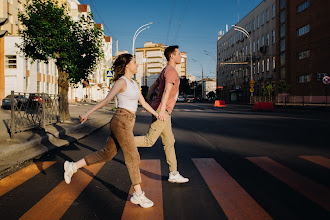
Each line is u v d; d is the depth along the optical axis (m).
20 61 28.30
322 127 10.34
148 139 3.54
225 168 4.55
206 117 15.74
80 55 10.99
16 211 2.88
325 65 30.64
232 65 63.16
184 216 2.74
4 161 4.96
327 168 4.49
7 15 28.83
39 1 10.16
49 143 6.89
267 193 3.35
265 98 38.22
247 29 52.72
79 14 49.16
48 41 9.89
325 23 30.52
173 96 3.59
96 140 7.76
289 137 7.95
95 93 64.75
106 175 4.16
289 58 37.34
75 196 3.30
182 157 5.41
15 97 7.22
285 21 37.91
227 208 2.92
